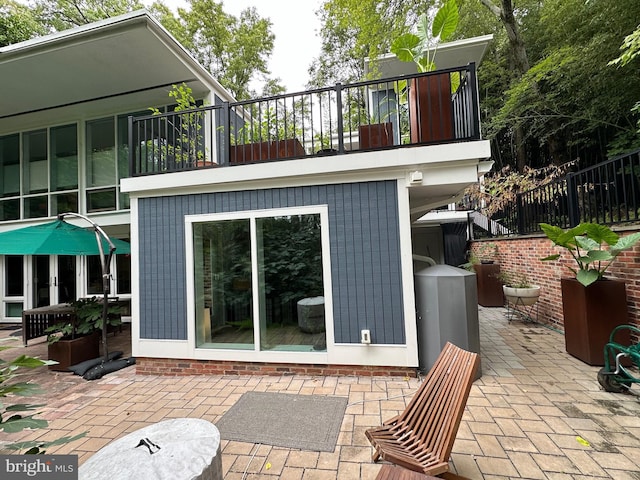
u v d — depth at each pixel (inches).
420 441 73.7
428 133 152.6
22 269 306.2
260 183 150.4
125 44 203.8
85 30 194.5
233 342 151.5
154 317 157.6
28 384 53.2
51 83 242.5
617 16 262.2
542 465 78.9
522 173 362.9
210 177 151.7
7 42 312.0
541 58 377.4
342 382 133.7
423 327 138.5
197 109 163.2
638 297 134.2
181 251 156.8
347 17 372.8
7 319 304.7
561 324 194.5
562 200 198.2
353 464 82.9
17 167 301.4
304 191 147.1
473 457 82.4
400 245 136.9
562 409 104.9
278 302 148.6
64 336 178.7
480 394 117.1
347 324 139.9
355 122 327.0
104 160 280.4
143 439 59.4
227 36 602.5
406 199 137.6
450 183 135.0
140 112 272.8
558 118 355.3
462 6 390.6
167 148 173.2
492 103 436.8
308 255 146.5
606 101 303.1
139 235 161.6
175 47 211.8
